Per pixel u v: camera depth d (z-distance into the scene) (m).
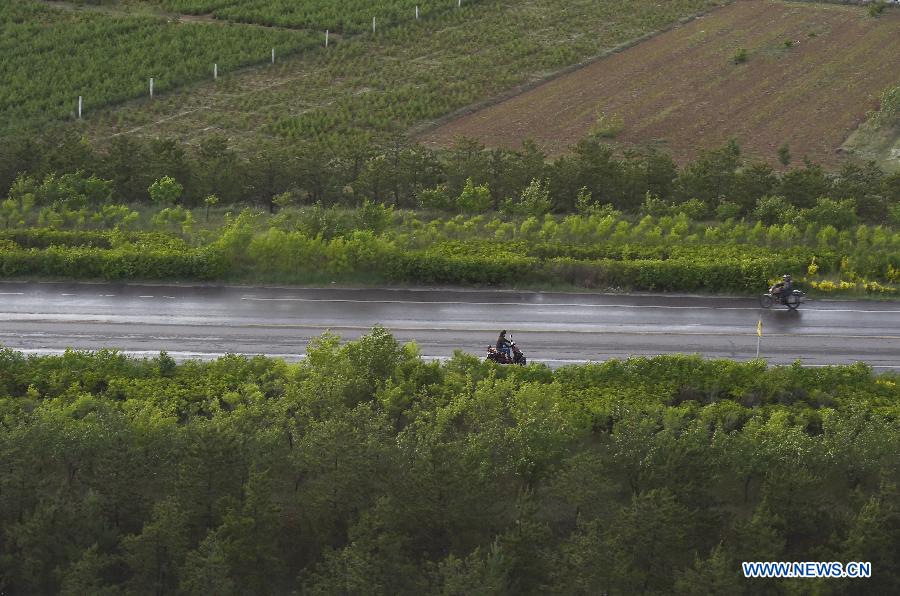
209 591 36.44
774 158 88.19
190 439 41.47
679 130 94.44
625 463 42.19
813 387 49.94
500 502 42.22
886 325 60.59
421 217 77.25
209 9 119.88
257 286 65.12
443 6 123.75
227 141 86.50
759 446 42.50
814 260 66.00
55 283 64.88
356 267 65.88
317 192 80.25
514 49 113.25
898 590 38.06
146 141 89.69
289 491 43.28
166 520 37.53
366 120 95.06
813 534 39.78
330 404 45.44
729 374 50.38
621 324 60.44
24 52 106.69
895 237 68.62
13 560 38.28
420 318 60.94
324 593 36.53
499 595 36.50
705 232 70.50
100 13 117.94
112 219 74.31
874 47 112.75
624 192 78.56
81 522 38.81
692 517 39.38
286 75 106.31
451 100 99.88
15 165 79.56
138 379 49.53
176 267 65.12
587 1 129.50
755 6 127.75
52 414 43.16
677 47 115.12
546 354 56.78
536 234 71.31
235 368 50.62
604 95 102.69
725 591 35.91
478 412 45.53
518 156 81.25
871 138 91.62
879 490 41.84
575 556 37.03
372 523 38.34
